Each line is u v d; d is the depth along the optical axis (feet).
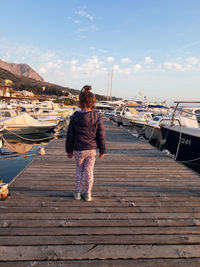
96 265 5.70
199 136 22.97
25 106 83.46
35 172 13.73
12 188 10.82
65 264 5.69
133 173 14.15
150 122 41.47
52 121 57.98
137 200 9.84
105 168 15.30
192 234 7.23
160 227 7.59
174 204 9.51
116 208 8.95
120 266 5.68
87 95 8.23
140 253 6.20
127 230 7.34
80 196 9.73
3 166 23.40
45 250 6.20
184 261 5.94
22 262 5.73
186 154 25.38
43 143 41.04
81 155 8.50
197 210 8.97
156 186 11.75
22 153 29.27
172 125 28.66
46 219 7.88
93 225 7.59
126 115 65.26
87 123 8.08
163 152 20.31
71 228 7.36
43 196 9.91
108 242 6.66
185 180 12.90
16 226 7.36
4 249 6.19
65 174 13.39
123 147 24.43
